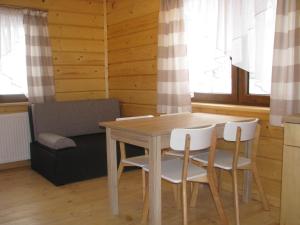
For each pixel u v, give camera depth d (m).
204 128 2.28
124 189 3.42
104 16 4.97
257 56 2.88
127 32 4.58
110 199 2.80
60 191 3.36
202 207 2.96
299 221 2.31
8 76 4.14
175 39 3.56
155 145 2.26
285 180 2.36
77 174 3.63
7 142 4.09
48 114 4.11
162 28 3.71
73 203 3.05
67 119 4.25
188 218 2.73
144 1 4.23
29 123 4.19
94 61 4.93
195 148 2.27
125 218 2.74
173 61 3.62
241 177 3.20
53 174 3.54
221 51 3.26
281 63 2.64
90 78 4.91
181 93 3.56
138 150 4.04
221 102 3.46
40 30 4.27
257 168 3.07
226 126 2.49
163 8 3.70
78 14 4.71
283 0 2.59
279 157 2.89
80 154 3.64
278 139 2.88
